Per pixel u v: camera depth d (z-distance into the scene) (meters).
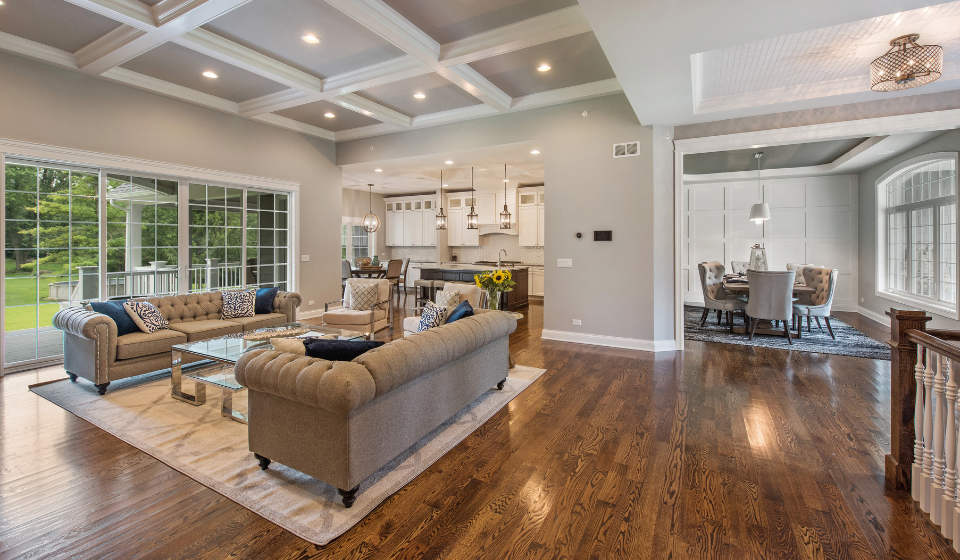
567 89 5.21
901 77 3.11
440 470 2.44
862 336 5.88
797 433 2.89
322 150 7.19
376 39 3.94
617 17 2.62
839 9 2.52
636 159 5.08
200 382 3.37
